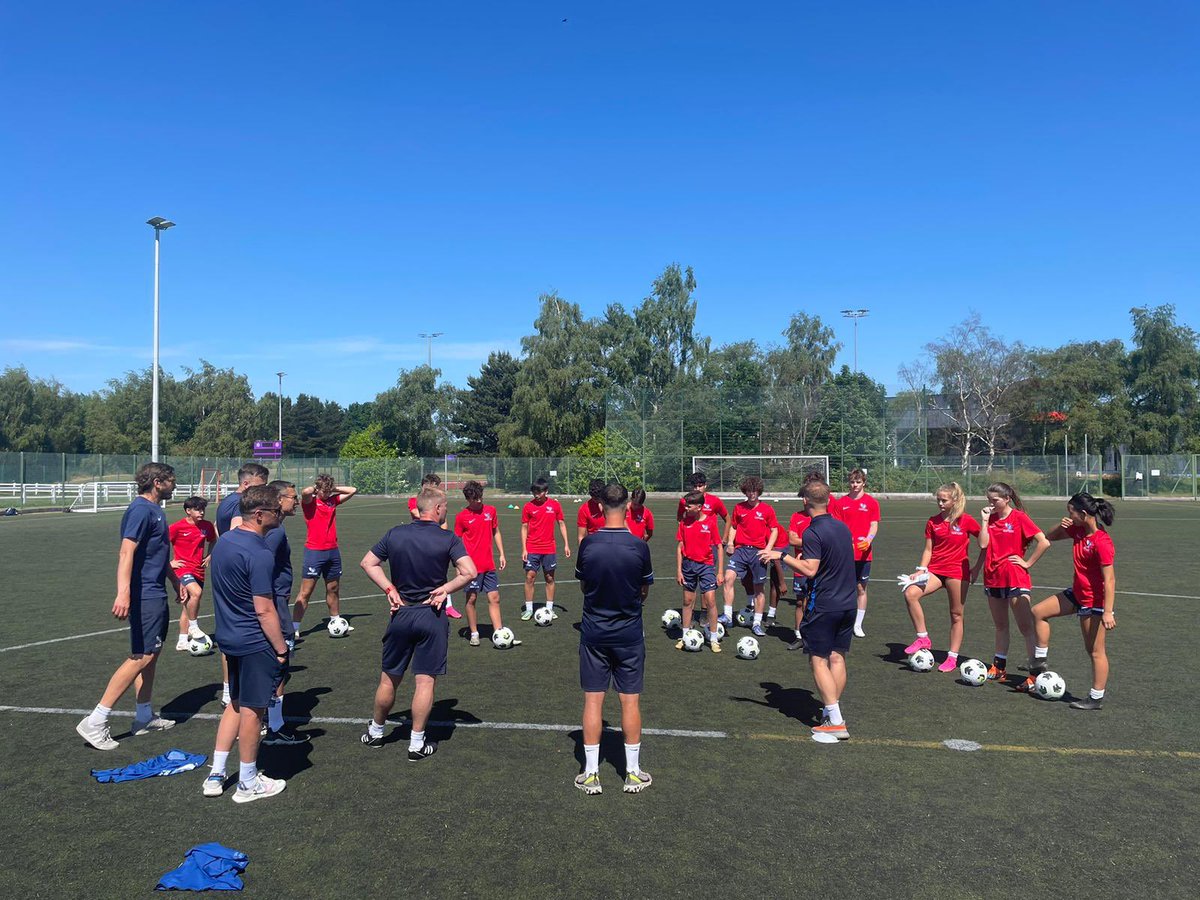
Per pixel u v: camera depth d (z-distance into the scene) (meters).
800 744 5.90
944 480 48.06
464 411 82.81
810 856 4.16
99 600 12.26
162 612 6.04
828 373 68.12
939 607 11.93
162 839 4.38
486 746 5.88
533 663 8.49
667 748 5.82
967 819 4.61
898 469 48.06
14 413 59.50
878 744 5.89
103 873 4.00
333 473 56.06
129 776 5.27
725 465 48.00
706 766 5.45
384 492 54.53
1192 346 56.41
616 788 5.07
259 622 4.91
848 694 7.23
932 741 5.96
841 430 47.88
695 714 6.64
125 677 5.86
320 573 9.66
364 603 12.45
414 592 5.63
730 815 4.66
